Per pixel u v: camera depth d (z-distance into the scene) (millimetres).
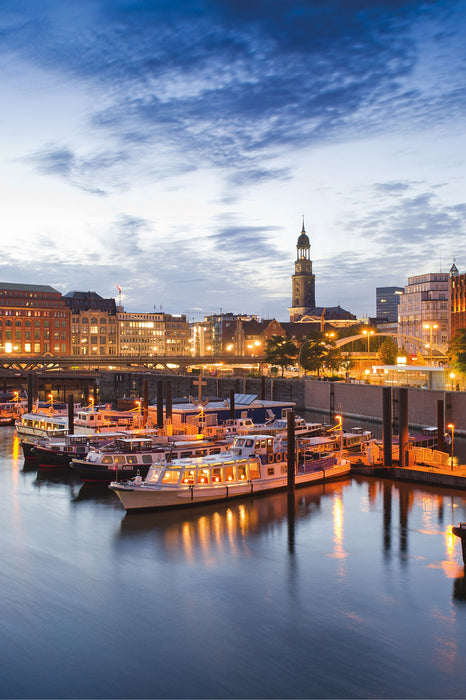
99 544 43250
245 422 79812
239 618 32438
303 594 35156
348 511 50531
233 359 189375
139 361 178625
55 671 27875
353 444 71562
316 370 180125
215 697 25984
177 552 41625
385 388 62938
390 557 40594
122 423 89000
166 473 51094
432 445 75625
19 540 44312
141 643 30047
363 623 31828
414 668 27922
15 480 63781
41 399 172500
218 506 51875
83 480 59875
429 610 33219
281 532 45500
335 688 26516
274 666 28078
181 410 91188
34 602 34312
